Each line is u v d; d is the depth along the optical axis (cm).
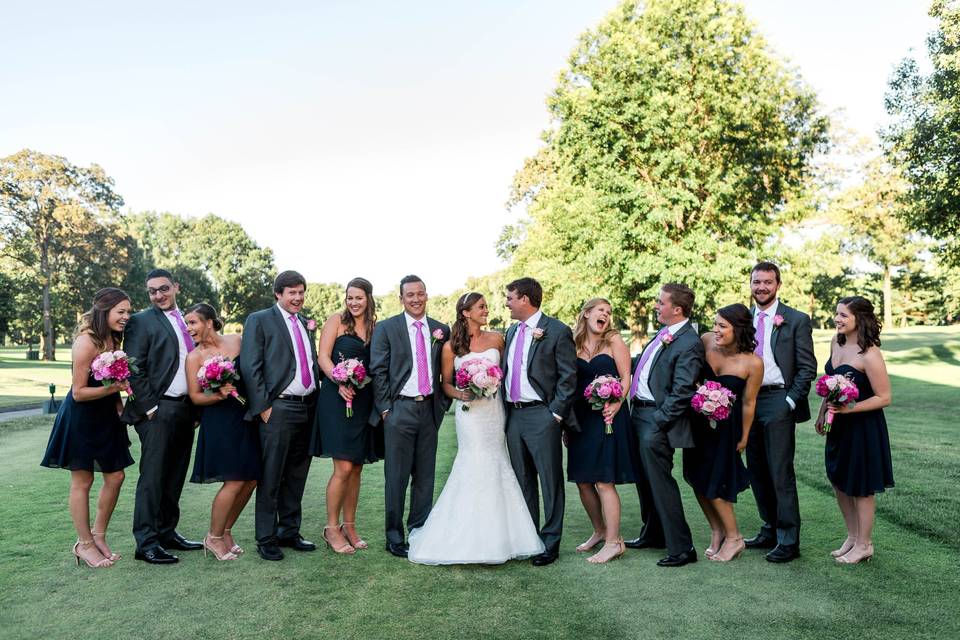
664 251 1847
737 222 1906
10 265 4444
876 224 2402
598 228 1969
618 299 2022
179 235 7244
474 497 457
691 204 1877
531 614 358
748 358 459
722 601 374
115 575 421
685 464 464
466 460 467
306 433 484
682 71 1902
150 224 7756
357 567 440
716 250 1883
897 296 5828
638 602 374
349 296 496
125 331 457
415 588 399
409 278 495
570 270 2202
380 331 487
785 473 454
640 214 1888
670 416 438
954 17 1399
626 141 1875
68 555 460
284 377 463
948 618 347
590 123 1942
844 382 425
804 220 2183
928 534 493
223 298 6994
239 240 7175
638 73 1881
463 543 446
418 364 487
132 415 446
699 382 474
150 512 451
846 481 443
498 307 4381
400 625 343
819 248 2628
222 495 455
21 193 4362
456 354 494
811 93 2030
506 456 485
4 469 778
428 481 499
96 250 4562
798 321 466
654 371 460
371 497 654
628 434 472
